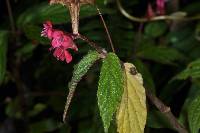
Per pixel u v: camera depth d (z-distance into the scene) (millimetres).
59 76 1634
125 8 1589
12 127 1712
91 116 1443
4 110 1744
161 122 1194
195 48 1538
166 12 1596
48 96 1694
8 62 1523
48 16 1279
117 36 1438
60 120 1520
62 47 971
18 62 1530
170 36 1575
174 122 1041
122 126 1000
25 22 1354
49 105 1654
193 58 1507
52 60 1562
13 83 1715
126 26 1470
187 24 1595
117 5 1473
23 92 1615
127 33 1461
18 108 1628
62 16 1273
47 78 1661
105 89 942
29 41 1457
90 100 1469
